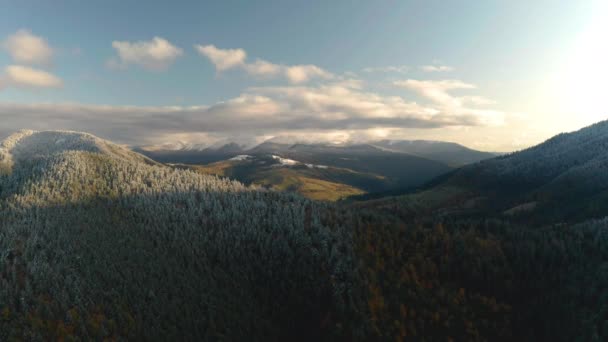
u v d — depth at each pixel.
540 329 87.69
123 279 109.00
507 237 127.56
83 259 114.75
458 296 96.44
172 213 164.50
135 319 95.38
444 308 93.00
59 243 121.56
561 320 86.44
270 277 120.44
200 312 104.38
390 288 100.38
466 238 121.25
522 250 112.38
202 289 113.25
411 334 88.56
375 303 95.19
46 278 100.94
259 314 108.88
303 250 123.50
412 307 94.56
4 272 103.94
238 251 132.38
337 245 117.75
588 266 101.69
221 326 101.31
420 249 115.62
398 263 110.69
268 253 129.38
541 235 126.94
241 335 100.44
